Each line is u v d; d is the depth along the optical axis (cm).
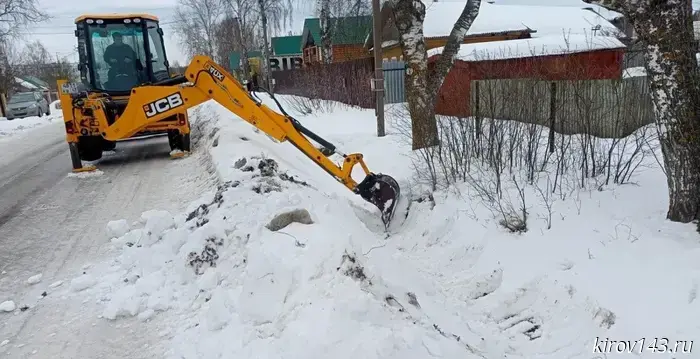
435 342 313
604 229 459
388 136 1007
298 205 481
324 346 273
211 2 4194
